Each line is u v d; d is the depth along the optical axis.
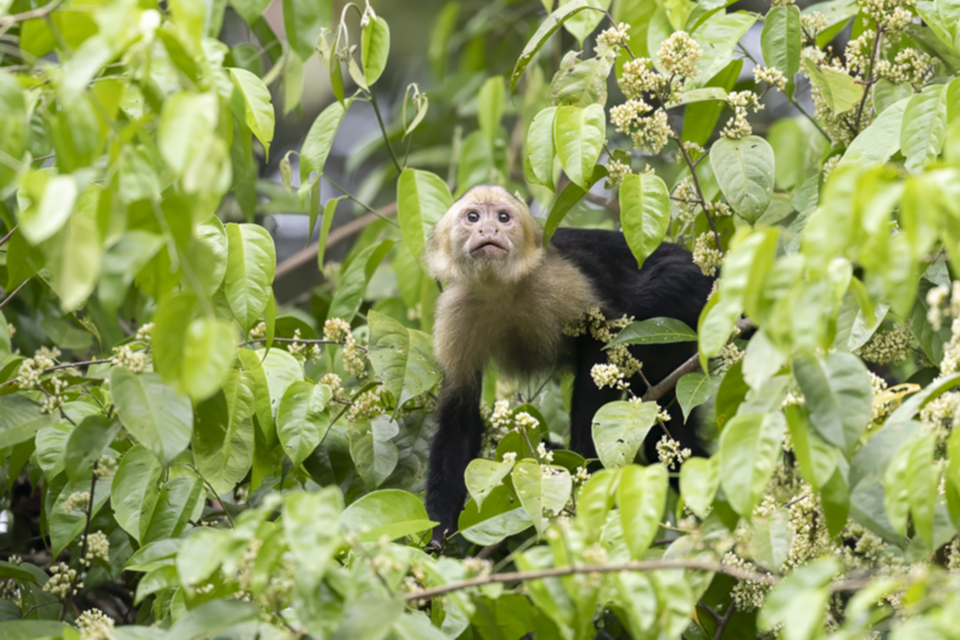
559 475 6.69
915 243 3.88
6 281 8.94
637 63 8.05
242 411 7.30
